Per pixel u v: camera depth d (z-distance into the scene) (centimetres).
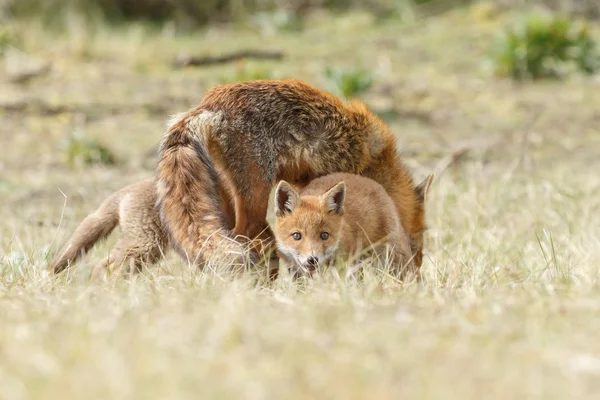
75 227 1397
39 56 2756
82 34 2964
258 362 662
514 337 739
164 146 1134
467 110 2433
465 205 1545
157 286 960
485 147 2103
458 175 1897
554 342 722
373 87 2580
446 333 743
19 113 2327
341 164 1191
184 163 1105
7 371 638
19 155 2094
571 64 2705
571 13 3191
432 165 1966
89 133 2220
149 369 634
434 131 2261
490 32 3041
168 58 2772
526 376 642
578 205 1560
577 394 609
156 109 2397
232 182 1134
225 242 1062
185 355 673
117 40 2972
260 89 1146
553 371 659
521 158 1886
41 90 2500
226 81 2430
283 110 1145
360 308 822
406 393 604
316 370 644
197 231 1084
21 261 1133
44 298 895
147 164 2045
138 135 2231
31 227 1473
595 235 1333
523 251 1257
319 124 1166
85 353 668
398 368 652
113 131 2252
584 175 1842
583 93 2564
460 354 685
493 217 1503
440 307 838
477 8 3200
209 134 1121
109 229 1241
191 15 3266
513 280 1033
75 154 2038
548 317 798
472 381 627
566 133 2247
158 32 3141
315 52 2870
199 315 778
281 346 696
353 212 1105
